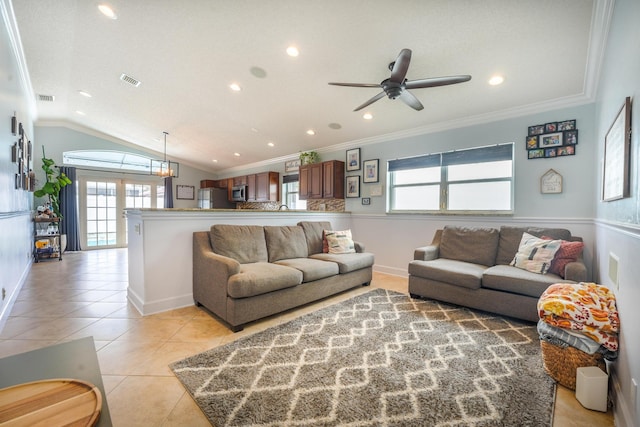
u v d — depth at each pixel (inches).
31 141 207.0
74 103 203.2
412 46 104.9
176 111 194.7
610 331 60.4
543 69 106.7
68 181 245.1
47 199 251.1
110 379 65.8
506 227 127.6
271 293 101.2
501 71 111.4
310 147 226.7
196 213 119.5
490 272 106.0
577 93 116.2
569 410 57.1
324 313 108.9
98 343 83.6
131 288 122.5
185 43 122.7
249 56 125.5
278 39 112.1
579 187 118.6
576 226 119.5
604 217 93.4
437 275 117.8
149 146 286.8
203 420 53.5
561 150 122.5
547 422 53.3
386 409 56.4
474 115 144.3
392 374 68.5
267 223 147.8
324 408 56.5
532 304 96.0
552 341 66.1
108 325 96.6
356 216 198.7
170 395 60.5
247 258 119.9
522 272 104.0
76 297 127.1
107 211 286.7
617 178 71.9
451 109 142.6
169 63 139.3
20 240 149.4
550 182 125.3
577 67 102.9
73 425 25.1
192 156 305.1
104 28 117.5
